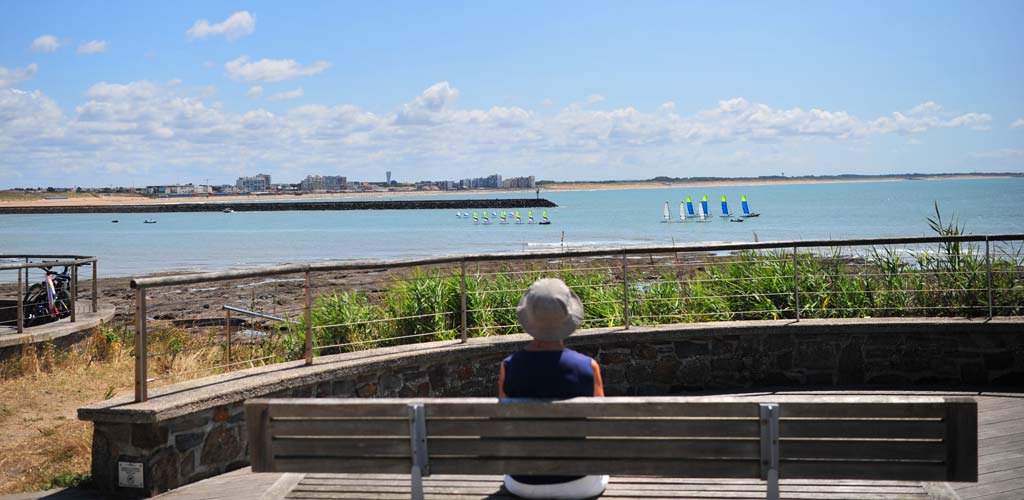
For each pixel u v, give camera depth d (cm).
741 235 6141
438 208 16175
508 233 7044
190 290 2647
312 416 321
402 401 316
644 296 906
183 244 6012
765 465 303
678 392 762
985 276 811
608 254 766
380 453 320
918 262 858
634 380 761
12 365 974
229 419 557
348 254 4809
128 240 6731
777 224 7475
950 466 296
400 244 5694
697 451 306
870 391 727
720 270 945
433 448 317
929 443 297
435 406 315
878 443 299
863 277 873
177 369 938
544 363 343
